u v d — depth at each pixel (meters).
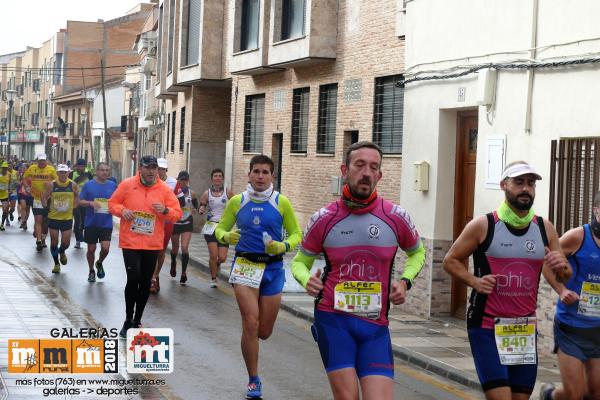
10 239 27.47
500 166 13.33
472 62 14.20
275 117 27.12
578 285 8.18
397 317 15.32
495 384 7.26
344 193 6.96
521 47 12.96
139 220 12.63
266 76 27.86
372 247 6.89
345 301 6.85
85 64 91.88
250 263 9.69
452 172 15.33
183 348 11.95
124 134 63.25
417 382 10.81
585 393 8.31
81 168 26.20
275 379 10.38
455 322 14.88
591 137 11.52
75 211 25.05
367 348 6.84
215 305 16.09
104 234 18.23
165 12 39.47
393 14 20.31
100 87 74.88
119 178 66.31
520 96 12.95
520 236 7.33
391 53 20.33
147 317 14.33
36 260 21.84
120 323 13.51
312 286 6.84
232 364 11.07
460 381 10.75
